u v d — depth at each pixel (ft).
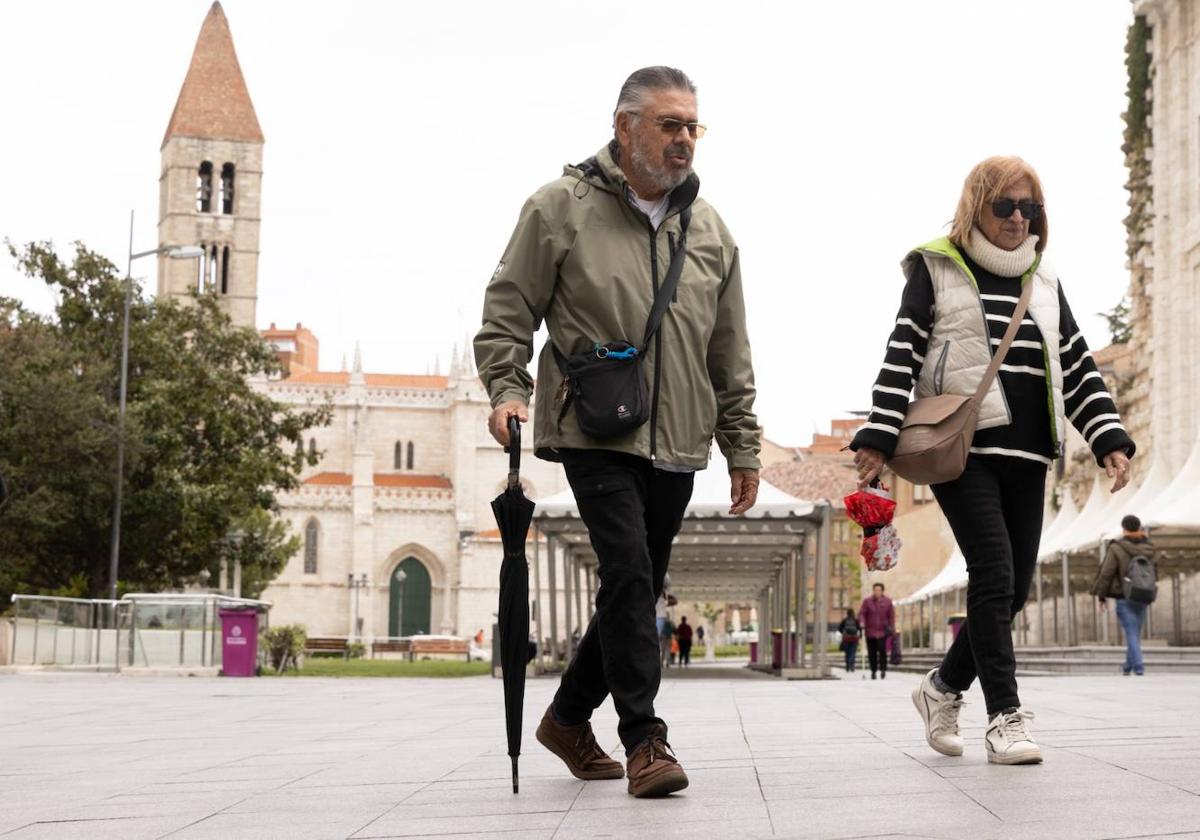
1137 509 91.09
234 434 139.23
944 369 17.74
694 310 16.31
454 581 313.94
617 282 16.07
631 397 15.52
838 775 16.17
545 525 75.82
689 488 16.43
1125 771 15.70
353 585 304.30
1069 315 18.39
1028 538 17.88
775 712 31.83
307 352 447.01
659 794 14.47
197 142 334.03
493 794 15.38
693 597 150.00
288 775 18.35
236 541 143.23
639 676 15.08
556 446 15.85
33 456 123.44
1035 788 14.29
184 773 19.21
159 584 146.00
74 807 15.35
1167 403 101.60
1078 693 36.73
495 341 16.16
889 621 83.82
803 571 82.89
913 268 18.37
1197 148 99.35
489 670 121.39
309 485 309.01
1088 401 18.20
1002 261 17.81
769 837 11.53
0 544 128.98
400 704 41.57
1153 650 71.97
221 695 51.80
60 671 87.76
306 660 182.91
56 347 133.90
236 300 331.16
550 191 16.47
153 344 137.18
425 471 336.70
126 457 126.00
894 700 38.32
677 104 16.07
